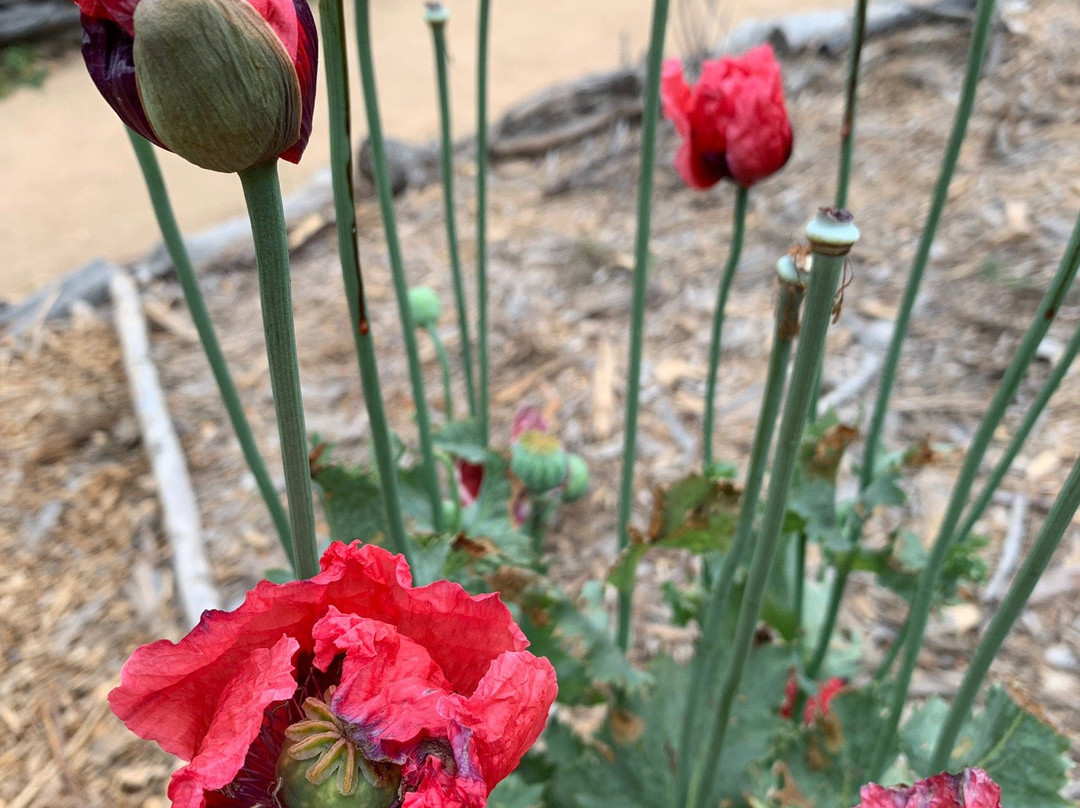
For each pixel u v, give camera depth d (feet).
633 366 1.15
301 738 0.51
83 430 2.78
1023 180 3.23
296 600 0.53
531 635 1.23
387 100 5.58
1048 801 0.90
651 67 0.95
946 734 0.78
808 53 4.47
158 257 3.57
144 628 2.19
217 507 2.49
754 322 2.89
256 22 0.40
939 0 4.47
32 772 1.91
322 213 3.77
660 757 1.31
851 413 2.45
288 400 0.52
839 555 1.29
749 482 0.88
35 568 2.36
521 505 1.68
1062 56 3.92
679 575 2.13
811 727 1.14
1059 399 2.41
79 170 5.27
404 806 0.47
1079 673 1.81
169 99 0.40
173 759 1.92
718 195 3.60
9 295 4.07
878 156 3.59
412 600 0.53
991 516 2.13
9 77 6.30
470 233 3.57
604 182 3.83
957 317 2.72
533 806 1.06
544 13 6.89
